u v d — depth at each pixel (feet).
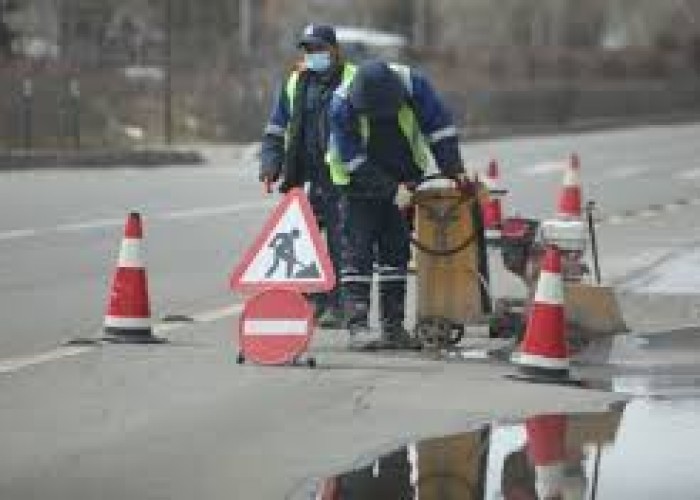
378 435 93.81
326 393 104.99
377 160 119.44
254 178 309.63
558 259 110.42
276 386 106.93
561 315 110.32
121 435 93.61
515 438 92.68
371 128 118.93
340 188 120.06
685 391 106.73
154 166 363.97
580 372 113.60
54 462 87.66
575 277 125.59
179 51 483.10
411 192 120.37
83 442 91.91
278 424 96.53
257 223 218.18
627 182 305.32
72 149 372.38
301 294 114.21
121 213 227.81
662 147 442.50
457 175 119.55
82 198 251.80
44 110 379.14
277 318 114.32
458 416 98.63
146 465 87.30
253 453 89.76
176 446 91.30
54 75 387.34
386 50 579.07
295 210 115.03
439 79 563.07
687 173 333.42
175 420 97.35
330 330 129.90
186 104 446.19
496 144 462.19
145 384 107.24
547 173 327.47
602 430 94.38
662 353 119.96
